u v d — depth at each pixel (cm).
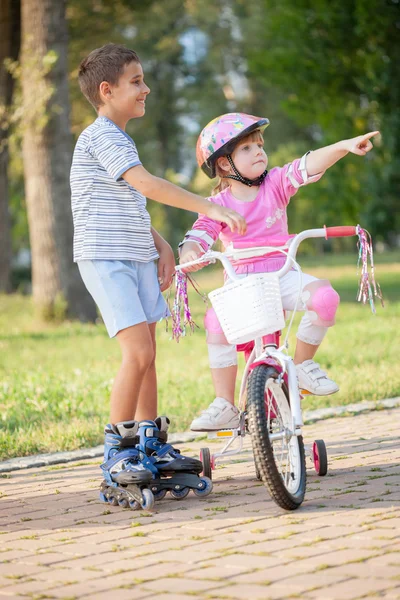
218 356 648
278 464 610
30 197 2345
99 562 472
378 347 1498
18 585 438
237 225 589
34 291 2377
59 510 611
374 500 575
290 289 623
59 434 899
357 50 3053
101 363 1502
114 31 3020
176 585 425
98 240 629
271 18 3128
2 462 814
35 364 1574
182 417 986
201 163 675
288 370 575
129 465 614
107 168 627
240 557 464
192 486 620
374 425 902
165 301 666
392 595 391
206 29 5784
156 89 6109
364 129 3353
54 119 2280
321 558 451
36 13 2212
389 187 3706
